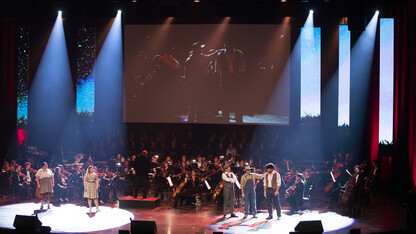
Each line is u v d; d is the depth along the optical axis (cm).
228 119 1889
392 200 1390
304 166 1612
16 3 1648
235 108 1886
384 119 1788
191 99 1902
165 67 1906
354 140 1816
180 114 1906
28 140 1933
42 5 1686
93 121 1950
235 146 1958
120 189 1504
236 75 1880
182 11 1853
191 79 1898
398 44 1683
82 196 1320
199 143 2012
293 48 1864
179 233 945
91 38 1934
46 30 1919
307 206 1256
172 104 1909
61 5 1709
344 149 1750
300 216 1134
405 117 1666
